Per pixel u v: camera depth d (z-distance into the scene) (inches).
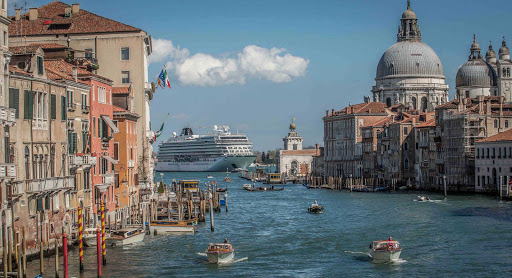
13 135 2037.4
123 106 3385.8
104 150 2878.9
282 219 3873.0
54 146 2293.3
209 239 2994.6
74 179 2405.3
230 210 4544.8
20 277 1814.7
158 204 3919.8
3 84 1951.3
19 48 2241.6
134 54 3688.5
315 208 4261.8
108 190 2918.3
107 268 2272.4
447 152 6003.9
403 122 6825.8
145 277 2217.0
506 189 4788.4
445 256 2566.4
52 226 2266.2
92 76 2696.9
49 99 2252.7
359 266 2418.8
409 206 4549.7
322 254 2647.6
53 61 2721.5
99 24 3710.6
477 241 2876.5
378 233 3166.8
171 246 2783.0
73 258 2336.4
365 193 6314.0
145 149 3703.3
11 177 1942.7
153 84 3897.6
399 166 6875.0
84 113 2615.7
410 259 2524.6
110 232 2728.8
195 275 2262.6
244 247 2800.2
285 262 2495.1
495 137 5418.3
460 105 6028.5
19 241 2022.6
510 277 2224.4
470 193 5654.5
